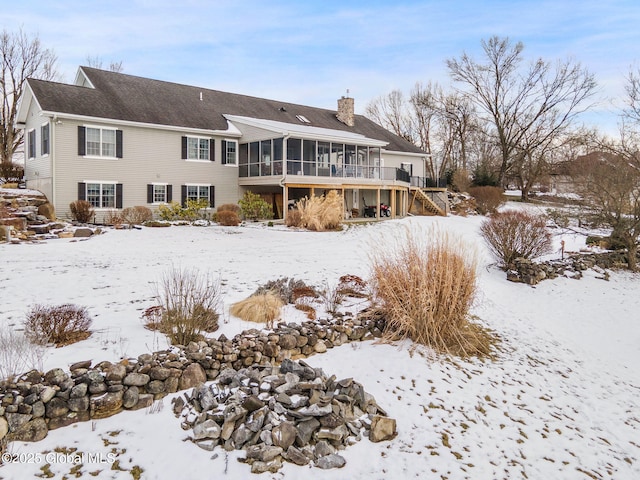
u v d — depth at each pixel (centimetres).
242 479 346
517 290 1185
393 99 5247
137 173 2095
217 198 2420
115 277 920
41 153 1998
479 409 506
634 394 627
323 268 1128
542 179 3959
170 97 2452
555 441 471
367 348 620
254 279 962
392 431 431
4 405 363
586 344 838
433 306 651
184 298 574
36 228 1469
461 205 3150
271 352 534
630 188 1535
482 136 4634
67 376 400
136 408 416
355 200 2919
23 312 653
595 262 1496
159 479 338
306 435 396
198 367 469
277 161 2292
